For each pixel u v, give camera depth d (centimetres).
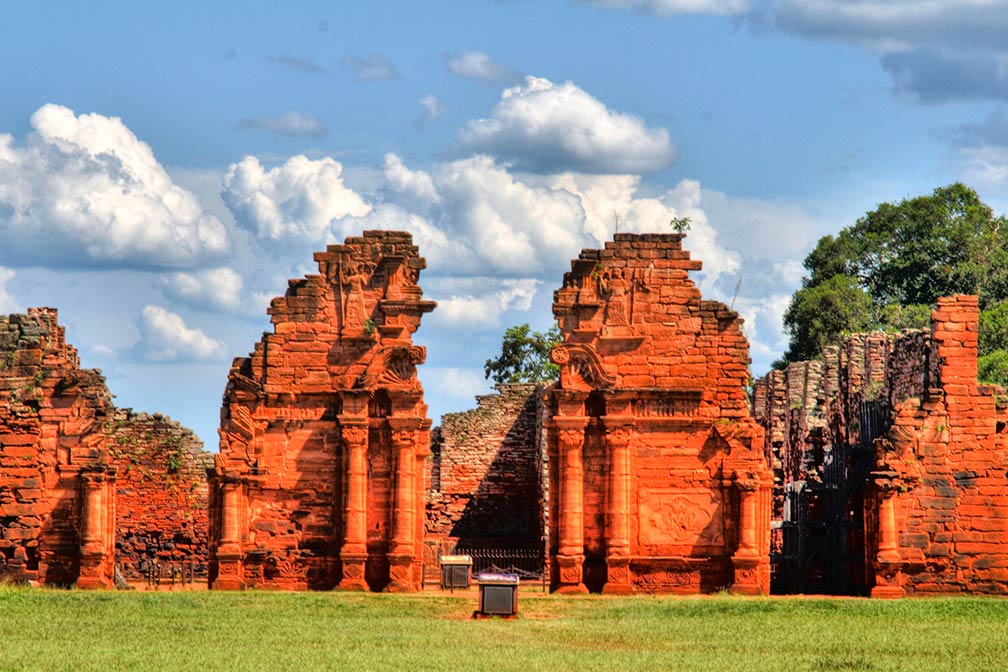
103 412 9312
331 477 9356
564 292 9419
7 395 9244
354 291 9394
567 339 9400
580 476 9325
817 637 7750
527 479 11850
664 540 9350
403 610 8475
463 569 9438
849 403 10519
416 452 9350
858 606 8706
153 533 10612
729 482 9344
